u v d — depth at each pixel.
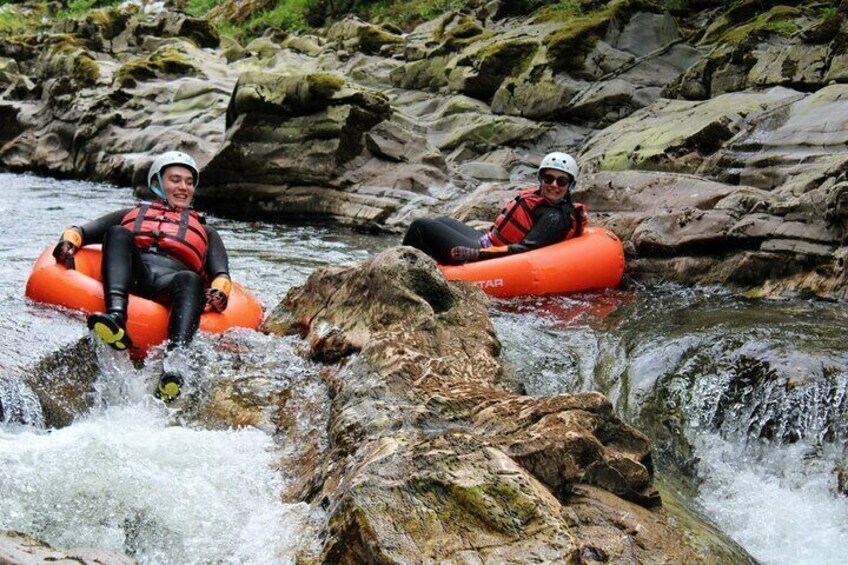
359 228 10.05
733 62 10.11
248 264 7.71
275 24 22.33
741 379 4.67
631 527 2.96
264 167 10.72
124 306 4.77
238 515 3.31
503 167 11.08
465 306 4.81
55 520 3.19
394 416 3.50
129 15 20.78
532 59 12.09
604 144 9.95
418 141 10.84
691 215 6.98
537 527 2.69
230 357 4.80
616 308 6.27
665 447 4.53
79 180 15.00
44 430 4.10
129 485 3.37
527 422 3.31
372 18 20.03
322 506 3.16
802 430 4.37
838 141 7.42
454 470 2.83
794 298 6.19
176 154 5.73
